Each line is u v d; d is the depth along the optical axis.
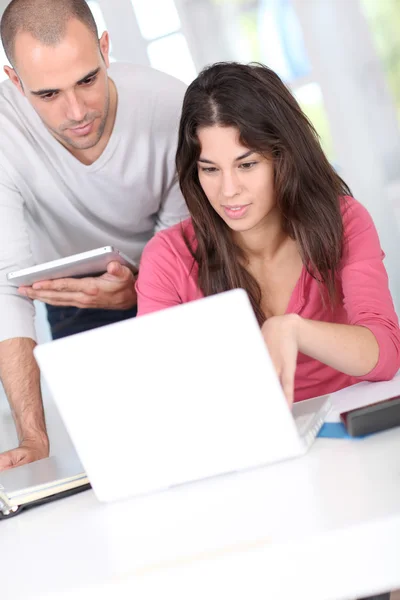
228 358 0.86
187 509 0.83
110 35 3.51
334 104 3.42
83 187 2.04
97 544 0.79
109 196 2.07
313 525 0.66
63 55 1.65
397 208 3.41
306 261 1.55
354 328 1.23
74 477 1.08
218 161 1.42
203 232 1.60
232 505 0.79
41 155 2.00
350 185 3.44
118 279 1.86
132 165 2.02
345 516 0.66
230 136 1.40
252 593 0.64
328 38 3.40
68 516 0.95
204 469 0.92
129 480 0.94
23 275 1.74
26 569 0.77
